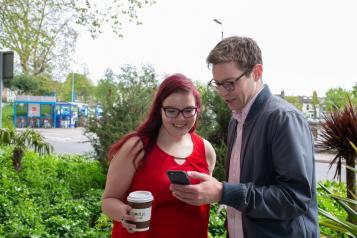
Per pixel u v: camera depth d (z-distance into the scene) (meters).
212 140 6.82
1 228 4.55
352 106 4.33
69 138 24.31
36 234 4.38
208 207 2.49
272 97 2.11
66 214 5.28
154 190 2.30
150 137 2.37
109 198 2.35
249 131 2.09
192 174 1.94
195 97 2.32
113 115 7.90
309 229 1.99
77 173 8.18
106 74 9.83
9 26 11.44
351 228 2.96
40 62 21.62
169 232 2.31
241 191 1.87
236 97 2.08
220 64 2.03
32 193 6.45
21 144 9.34
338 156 4.32
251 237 2.02
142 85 8.31
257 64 2.06
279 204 1.83
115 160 2.38
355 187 4.23
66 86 54.12
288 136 1.88
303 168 1.83
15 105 32.03
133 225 2.06
